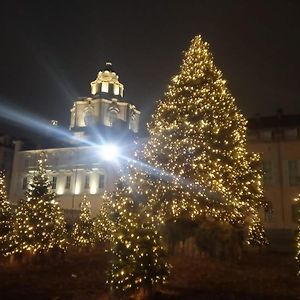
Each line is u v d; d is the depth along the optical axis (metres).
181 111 21.06
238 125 21.84
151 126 22.61
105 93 62.94
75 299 9.93
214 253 17.48
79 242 20.80
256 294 10.66
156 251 10.44
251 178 21.28
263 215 34.78
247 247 23.28
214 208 19.08
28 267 15.01
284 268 15.98
